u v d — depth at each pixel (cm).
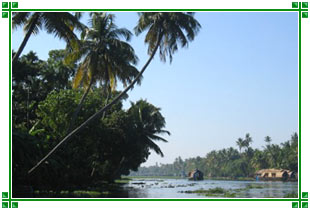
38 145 3052
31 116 4397
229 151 17500
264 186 5891
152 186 5541
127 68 3297
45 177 3222
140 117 5431
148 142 5447
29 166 2944
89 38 3303
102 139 4056
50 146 3406
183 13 2880
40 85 4628
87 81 3453
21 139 2839
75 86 3353
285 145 12562
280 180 9988
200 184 7025
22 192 2777
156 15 2838
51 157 3178
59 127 3541
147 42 3031
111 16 3291
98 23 3238
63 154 3556
